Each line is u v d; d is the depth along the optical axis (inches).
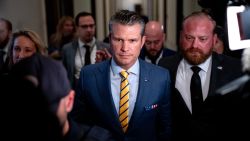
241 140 31.4
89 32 102.7
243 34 33.1
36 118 24.7
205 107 40.1
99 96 51.2
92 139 31.7
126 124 50.4
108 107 50.3
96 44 106.0
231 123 32.2
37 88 25.1
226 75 53.7
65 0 176.1
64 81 27.0
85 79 53.2
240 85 31.4
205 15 53.6
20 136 24.8
